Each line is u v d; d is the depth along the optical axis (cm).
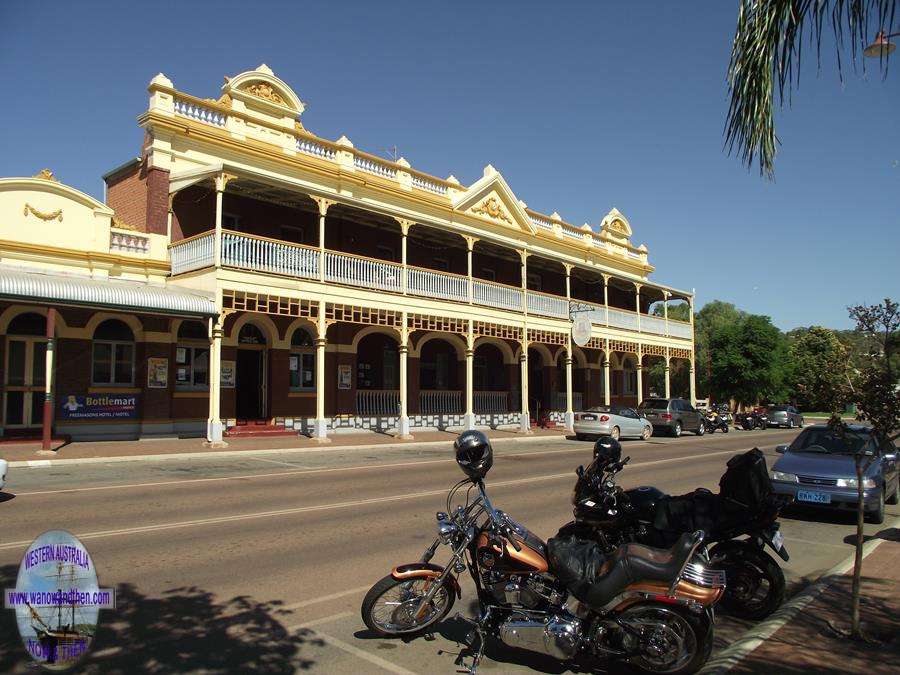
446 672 465
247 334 2219
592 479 620
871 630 530
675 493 1237
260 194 2164
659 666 457
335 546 783
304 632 523
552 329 2962
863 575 695
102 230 1873
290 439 2097
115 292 1611
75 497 1066
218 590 614
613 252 4019
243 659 469
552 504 1087
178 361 2022
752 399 4300
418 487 1260
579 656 505
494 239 2700
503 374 3266
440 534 497
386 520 937
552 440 2653
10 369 1733
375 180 2616
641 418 2736
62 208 1808
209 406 1947
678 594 448
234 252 1855
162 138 2014
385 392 2589
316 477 1387
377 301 2238
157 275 1973
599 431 2597
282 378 2245
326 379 2392
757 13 595
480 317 2622
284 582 643
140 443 1811
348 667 465
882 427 549
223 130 2169
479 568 491
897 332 564
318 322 2062
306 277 2019
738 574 600
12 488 1139
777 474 1055
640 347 3450
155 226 1992
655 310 6562
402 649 503
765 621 564
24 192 1745
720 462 1814
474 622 502
